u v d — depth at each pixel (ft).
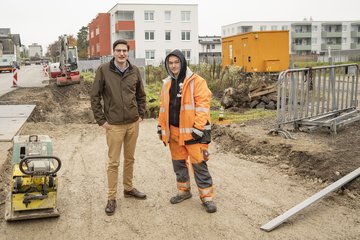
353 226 17.03
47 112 56.95
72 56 104.22
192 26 211.61
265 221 17.72
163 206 19.70
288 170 24.30
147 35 208.74
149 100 51.34
